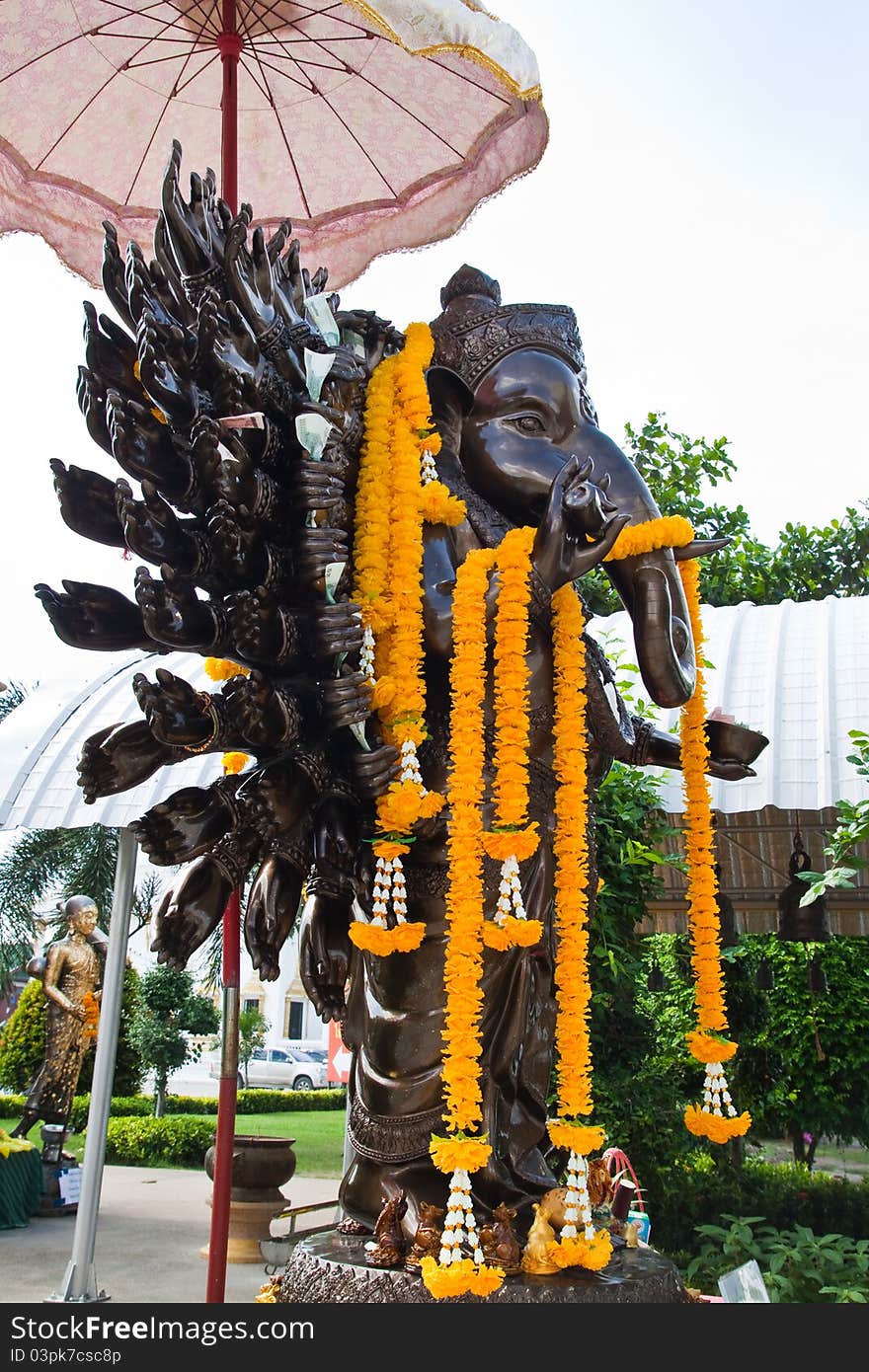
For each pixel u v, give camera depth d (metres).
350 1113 3.05
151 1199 11.68
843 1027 8.50
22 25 3.65
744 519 10.65
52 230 4.16
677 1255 7.61
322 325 2.89
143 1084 19.88
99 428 2.94
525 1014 2.96
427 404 3.04
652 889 6.59
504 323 3.36
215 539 2.57
